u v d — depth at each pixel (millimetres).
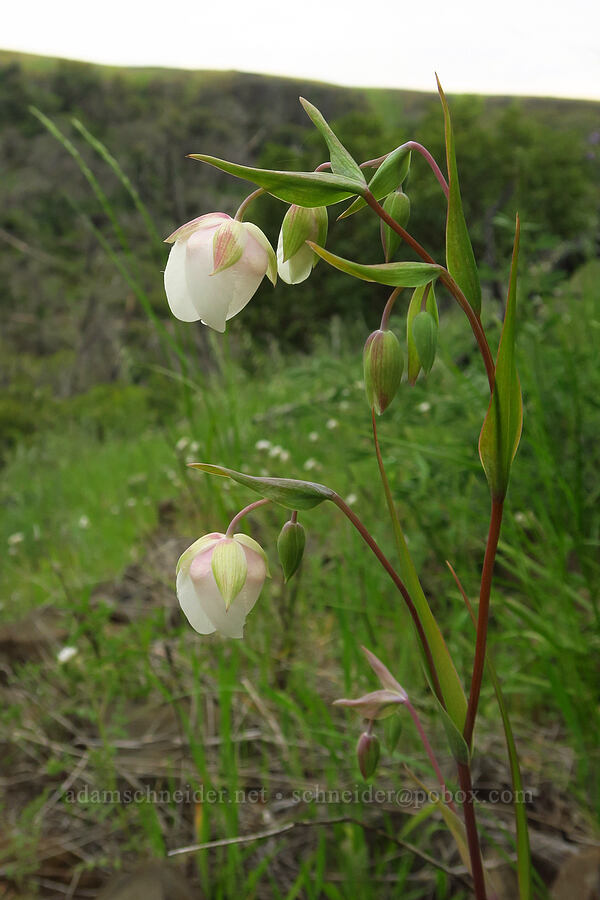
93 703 350
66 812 333
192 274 190
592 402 364
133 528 668
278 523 470
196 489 525
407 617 365
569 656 304
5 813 335
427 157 177
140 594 497
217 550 198
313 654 392
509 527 359
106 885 272
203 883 281
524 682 352
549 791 308
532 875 258
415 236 1792
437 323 190
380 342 188
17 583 643
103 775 331
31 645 454
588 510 369
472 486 411
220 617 199
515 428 180
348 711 321
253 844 287
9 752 373
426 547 401
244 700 365
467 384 412
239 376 764
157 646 419
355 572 411
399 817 296
